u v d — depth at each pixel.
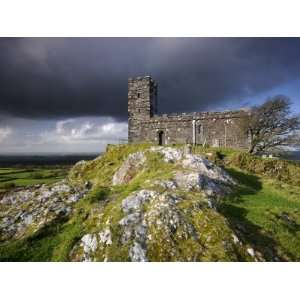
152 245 14.71
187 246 14.53
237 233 15.69
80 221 18.34
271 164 36.34
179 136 57.59
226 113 53.69
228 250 14.26
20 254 15.86
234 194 23.06
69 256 15.30
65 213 19.42
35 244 16.72
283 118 48.22
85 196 21.55
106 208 18.94
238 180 28.39
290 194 26.17
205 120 55.50
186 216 16.30
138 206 17.81
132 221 16.30
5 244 16.89
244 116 51.50
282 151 47.56
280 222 18.59
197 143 55.44
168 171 26.89
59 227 18.16
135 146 45.59
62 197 21.52
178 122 57.81
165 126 58.91
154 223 15.81
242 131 50.91
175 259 13.92
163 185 21.67
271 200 23.34
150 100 61.69
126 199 18.58
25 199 22.75
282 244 16.48
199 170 27.25
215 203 18.84
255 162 36.66
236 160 37.25
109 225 16.14
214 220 15.98
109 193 21.86
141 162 32.78
